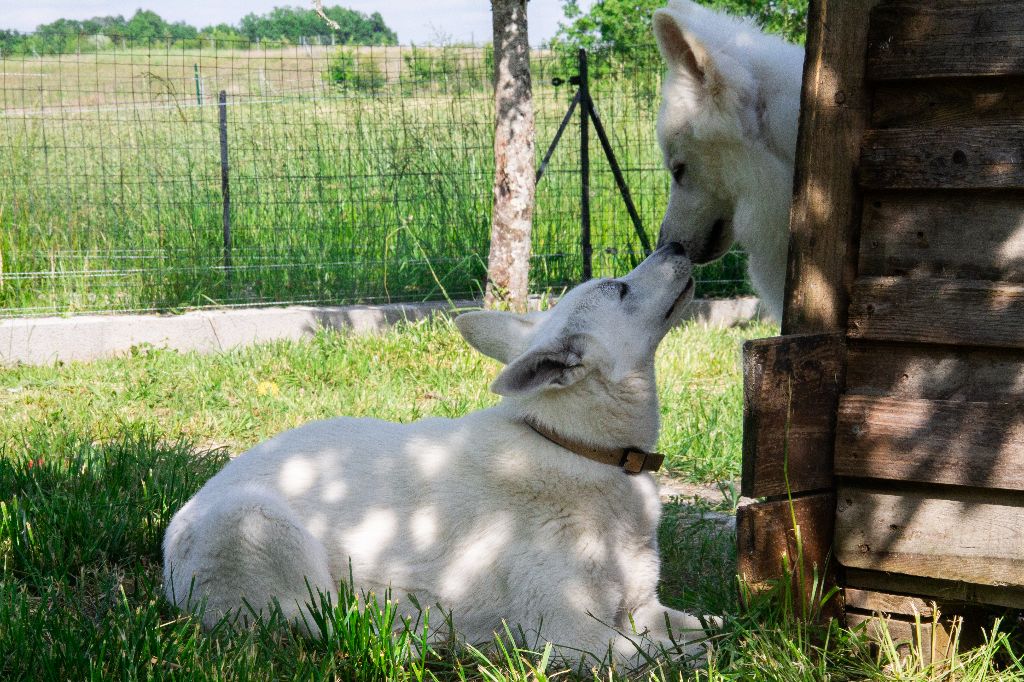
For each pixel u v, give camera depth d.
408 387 6.71
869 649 2.88
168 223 9.44
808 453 2.82
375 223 9.66
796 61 3.84
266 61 10.03
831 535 2.90
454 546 3.11
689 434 5.48
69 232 9.15
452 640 2.98
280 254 9.38
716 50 3.80
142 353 7.84
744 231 4.05
